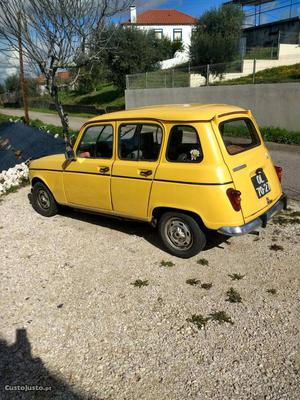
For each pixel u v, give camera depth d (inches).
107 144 206.5
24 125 509.4
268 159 197.9
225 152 167.8
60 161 235.5
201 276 173.0
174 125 175.5
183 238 184.9
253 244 201.0
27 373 123.2
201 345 130.2
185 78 863.1
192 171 169.3
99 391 114.6
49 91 391.5
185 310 149.4
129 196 196.7
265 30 1154.7
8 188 338.0
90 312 151.9
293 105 563.8
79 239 221.3
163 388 114.0
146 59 1337.4
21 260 199.5
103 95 1588.3
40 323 147.1
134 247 205.9
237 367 119.9
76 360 127.3
